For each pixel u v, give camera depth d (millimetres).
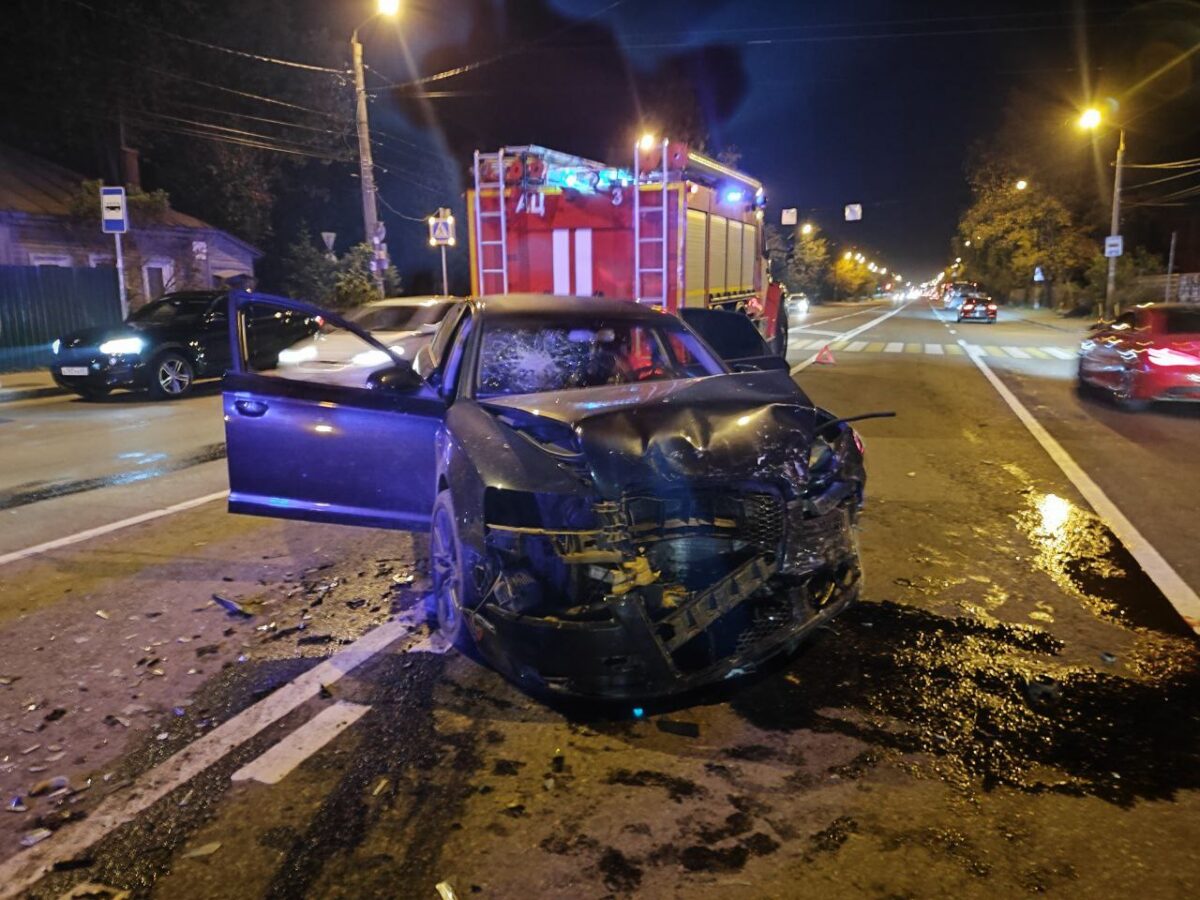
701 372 5523
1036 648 4480
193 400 14383
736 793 3240
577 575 3678
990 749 3531
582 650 3553
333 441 5281
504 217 11375
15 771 3465
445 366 5504
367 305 11914
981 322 42750
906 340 28297
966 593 5254
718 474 3744
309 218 35844
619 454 3732
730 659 3756
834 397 13953
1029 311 54875
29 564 5953
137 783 3363
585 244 11273
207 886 2781
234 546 6336
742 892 2719
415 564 5891
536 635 3613
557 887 2752
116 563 5965
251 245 29609
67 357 13797
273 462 5422
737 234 14102
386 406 5121
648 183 10969
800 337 29875
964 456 9305
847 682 4105
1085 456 9297
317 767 3451
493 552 3840
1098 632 4672
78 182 24688
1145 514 6984
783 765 3424
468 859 2891
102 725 3811
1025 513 7023
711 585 3711
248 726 3779
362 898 2717
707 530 3775
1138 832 2998
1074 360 20766
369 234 23297
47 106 24594
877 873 2799
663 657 3572
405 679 4199
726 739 3621
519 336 5301
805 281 73000
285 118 29750
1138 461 9031
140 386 14719
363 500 5281
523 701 3963
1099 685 4070
